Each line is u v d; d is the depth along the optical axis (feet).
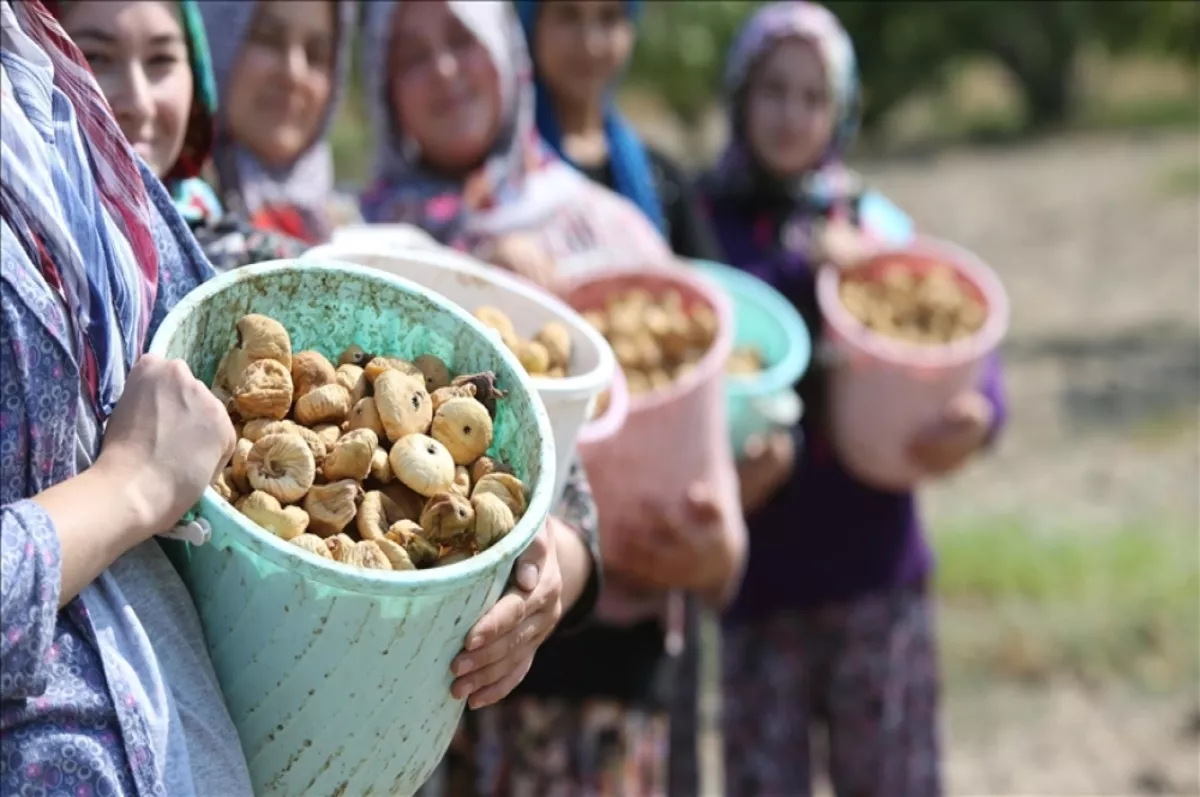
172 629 4.79
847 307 11.65
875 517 11.72
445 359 5.60
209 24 8.07
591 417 7.02
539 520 4.99
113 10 6.05
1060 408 25.50
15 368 4.36
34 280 4.44
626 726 8.82
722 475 8.66
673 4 37.52
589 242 9.79
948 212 44.06
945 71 66.23
